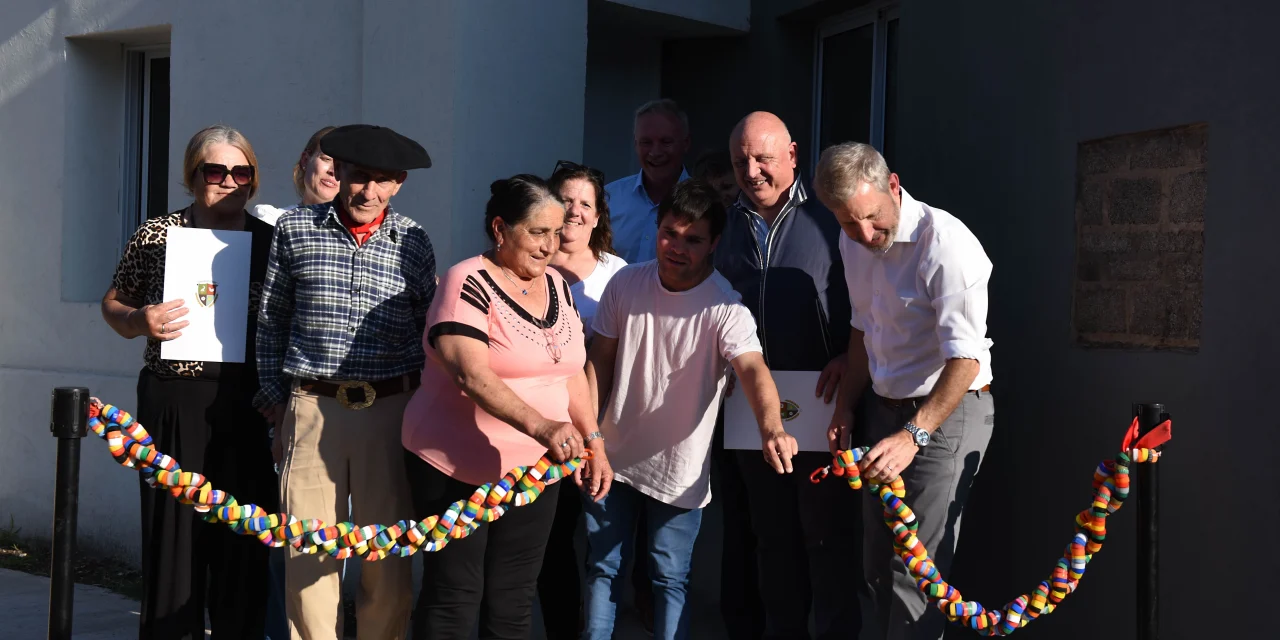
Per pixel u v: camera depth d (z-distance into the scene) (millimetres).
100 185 7039
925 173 4609
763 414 3518
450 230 5316
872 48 5586
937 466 3434
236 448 3785
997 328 4172
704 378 3717
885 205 3354
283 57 6059
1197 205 3393
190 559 3750
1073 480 3781
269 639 4359
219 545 3826
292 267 3543
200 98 6348
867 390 3873
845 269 3791
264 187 6148
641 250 5047
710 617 4930
